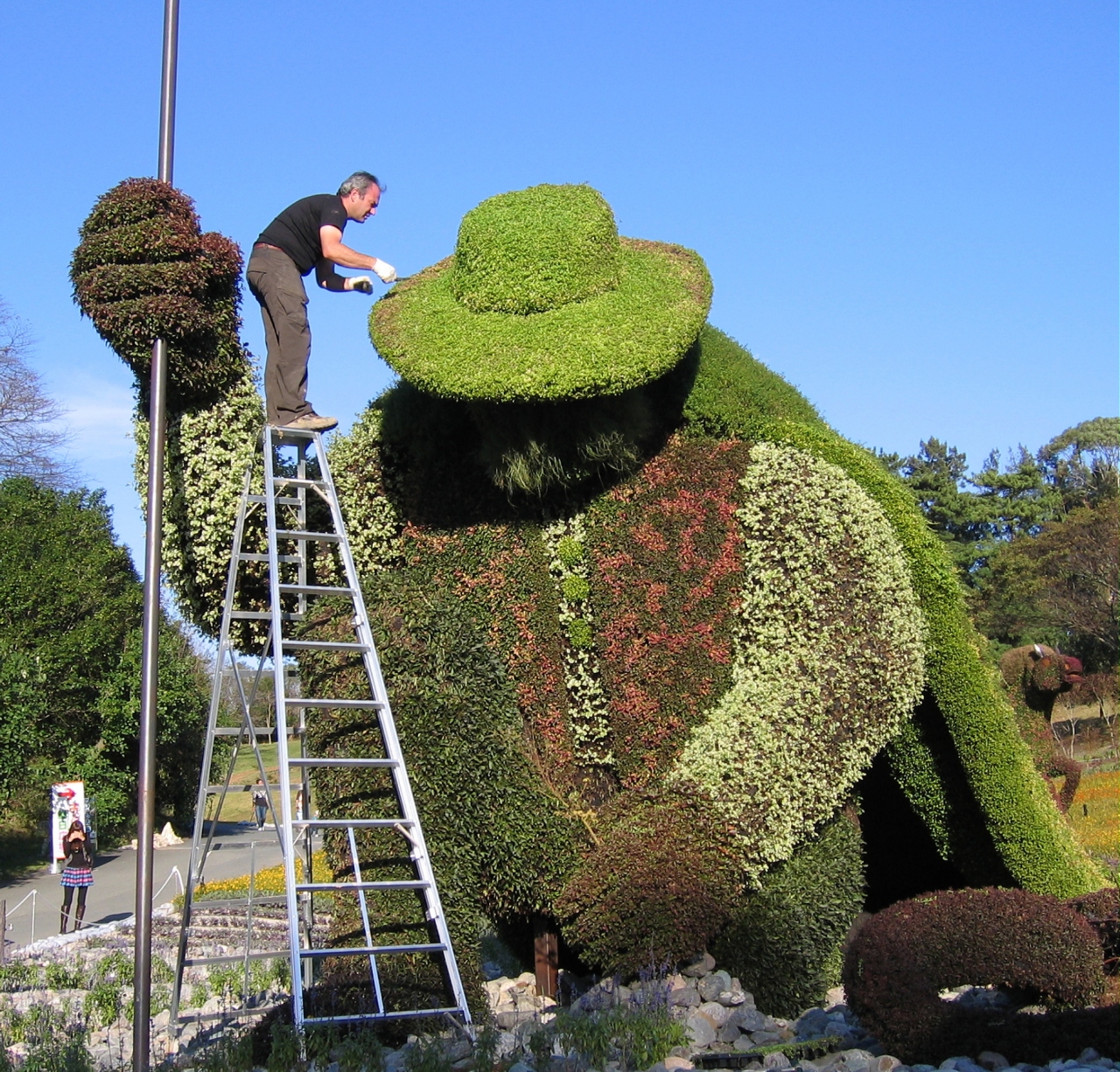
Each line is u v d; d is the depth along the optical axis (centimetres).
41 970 1184
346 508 769
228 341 733
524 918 706
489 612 739
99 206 691
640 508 735
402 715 660
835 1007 647
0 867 2566
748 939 652
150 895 537
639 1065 526
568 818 668
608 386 681
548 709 722
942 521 4094
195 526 739
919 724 801
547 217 737
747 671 697
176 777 3075
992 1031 529
